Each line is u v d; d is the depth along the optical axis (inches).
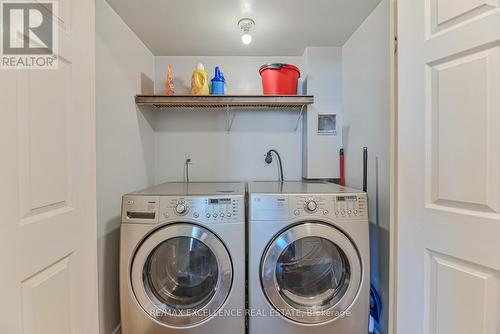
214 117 86.5
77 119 35.2
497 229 28.4
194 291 53.4
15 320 25.7
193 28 67.0
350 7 58.3
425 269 35.1
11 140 25.5
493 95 28.5
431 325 34.6
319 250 54.4
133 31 68.2
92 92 38.6
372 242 61.6
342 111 79.5
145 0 54.6
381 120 57.2
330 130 80.4
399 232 38.3
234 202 51.1
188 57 84.4
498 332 28.9
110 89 56.9
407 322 37.3
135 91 70.0
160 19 62.3
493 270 28.9
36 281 28.2
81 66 36.1
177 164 86.2
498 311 28.8
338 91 79.7
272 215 50.8
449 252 32.5
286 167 87.2
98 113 52.4
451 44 31.6
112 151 57.9
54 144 30.9
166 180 86.0
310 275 54.7
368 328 51.6
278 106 81.4
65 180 32.8
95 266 39.2
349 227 51.1
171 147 86.0
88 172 37.5
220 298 50.2
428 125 34.4
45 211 29.6
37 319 28.3
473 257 30.3
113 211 58.0
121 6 56.7
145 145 77.3
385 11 54.8
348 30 69.2
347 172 76.1
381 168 57.5
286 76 73.0
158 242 49.1
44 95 29.5
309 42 76.2
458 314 31.9
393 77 43.8
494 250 28.7
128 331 49.8
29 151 27.4
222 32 69.2
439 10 32.9
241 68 85.0
